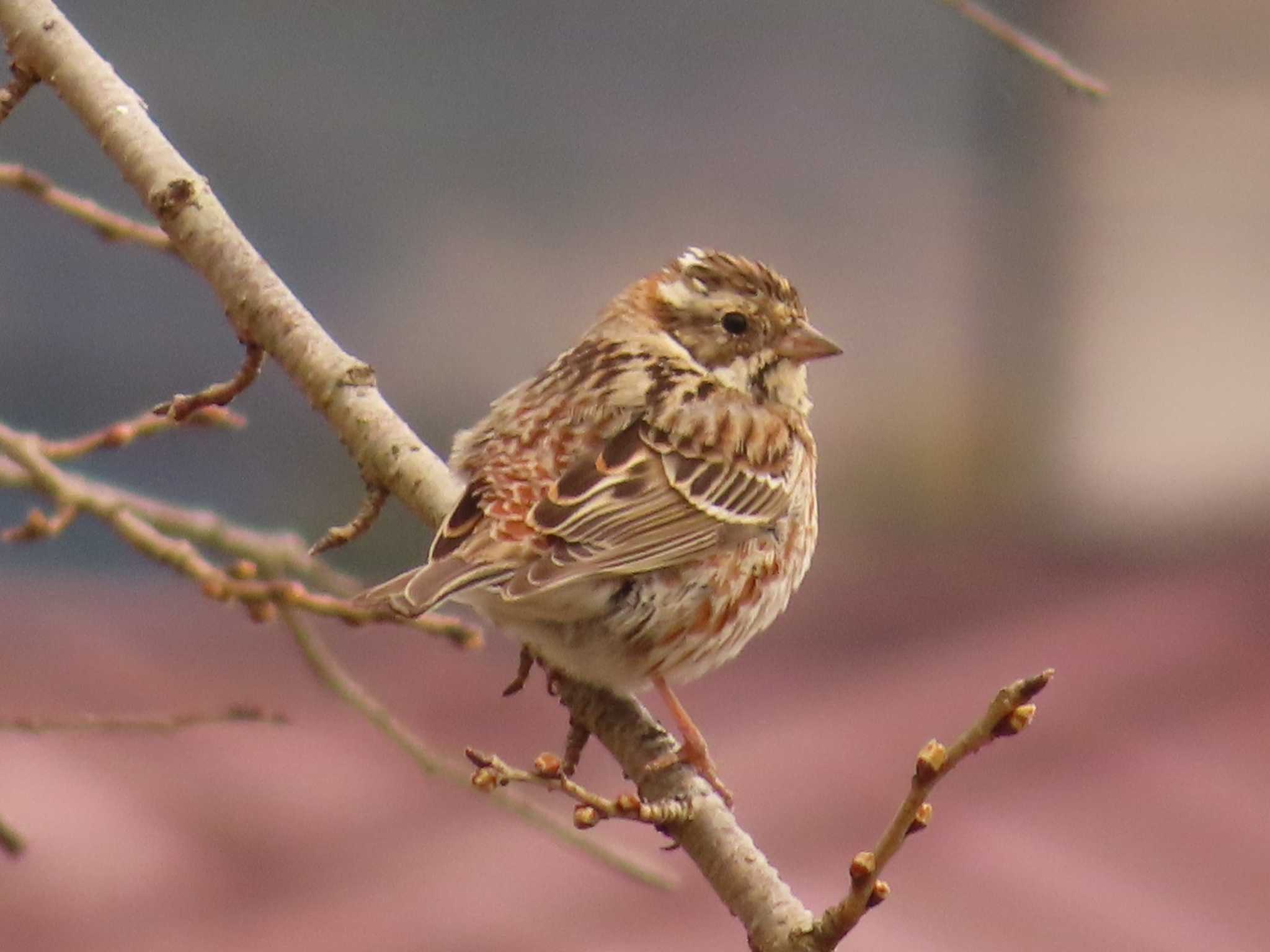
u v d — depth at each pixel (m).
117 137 7.47
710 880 6.37
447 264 18.05
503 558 7.06
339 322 17.80
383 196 17.95
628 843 10.36
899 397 17.91
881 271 18.27
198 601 13.38
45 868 9.85
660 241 18.44
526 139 18.28
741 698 12.18
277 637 12.79
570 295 18.12
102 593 13.62
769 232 18.52
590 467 7.50
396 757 11.30
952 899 9.72
